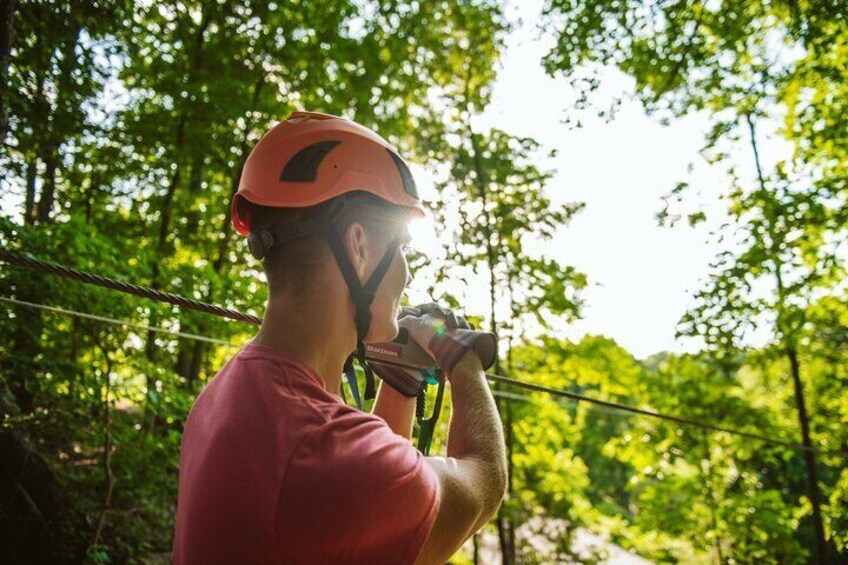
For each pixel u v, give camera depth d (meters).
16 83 5.09
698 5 8.67
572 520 11.81
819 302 10.02
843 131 9.41
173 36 12.43
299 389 0.83
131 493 8.41
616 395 13.21
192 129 11.88
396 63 13.68
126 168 11.49
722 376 12.04
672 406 11.89
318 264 0.93
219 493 0.74
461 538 0.84
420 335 1.19
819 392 11.34
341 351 0.96
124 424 8.38
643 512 11.95
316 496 0.72
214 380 0.96
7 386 7.48
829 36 8.05
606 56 8.98
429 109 12.15
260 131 13.30
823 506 10.92
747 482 11.90
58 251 7.12
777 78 9.60
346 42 13.41
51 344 7.54
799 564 10.66
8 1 3.79
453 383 1.08
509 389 11.79
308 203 0.92
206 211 14.05
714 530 11.28
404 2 13.12
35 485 7.92
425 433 1.22
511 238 11.12
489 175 11.17
